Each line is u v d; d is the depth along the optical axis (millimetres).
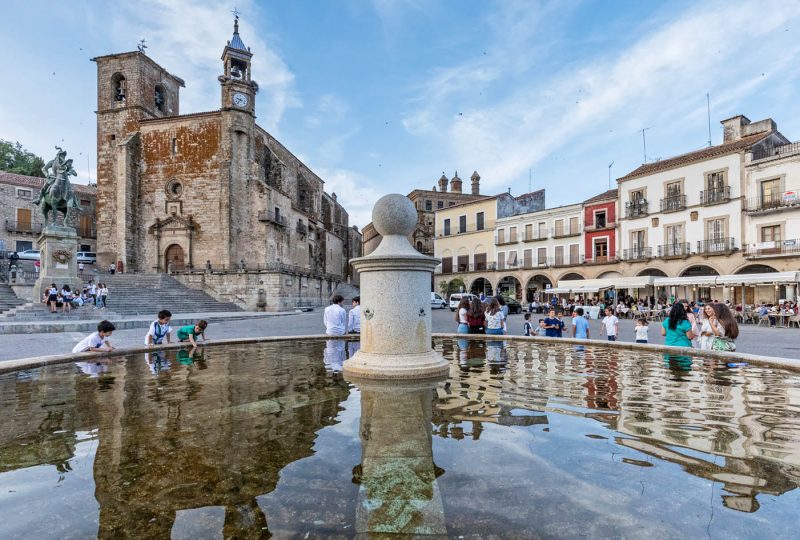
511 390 4500
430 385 4762
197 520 1937
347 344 8766
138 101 42469
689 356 6820
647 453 2709
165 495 2184
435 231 58031
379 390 4523
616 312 30781
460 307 10320
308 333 15938
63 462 2623
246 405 3941
